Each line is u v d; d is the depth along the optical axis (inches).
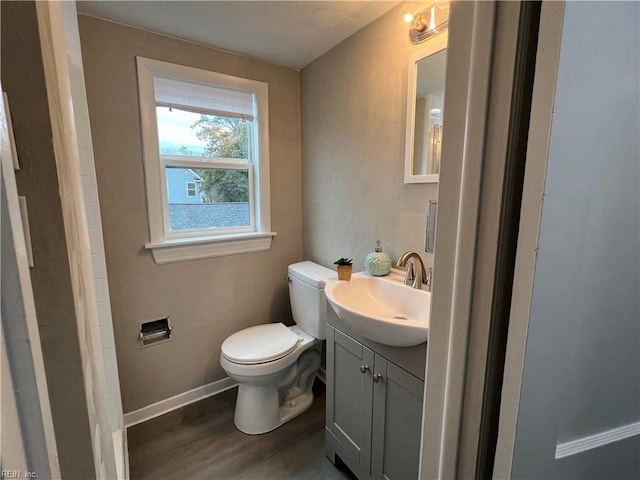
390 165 56.0
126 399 66.6
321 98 71.6
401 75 52.2
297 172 82.4
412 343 38.6
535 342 17.5
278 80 75.8
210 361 76.3
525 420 18.5
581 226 17.4
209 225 74.2
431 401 23.0
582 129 16.1
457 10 18.2
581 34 15.1
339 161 68.1
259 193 77.1
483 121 17.4
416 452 41.0
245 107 73.4
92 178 50.4
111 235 61.0
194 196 71.3
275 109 76.3
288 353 63.6
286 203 81.7
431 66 47.4
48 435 13.4
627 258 19.9
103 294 53.1
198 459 58.5
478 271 18.8
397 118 53.7
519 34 15.9
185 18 55.5
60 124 19.4
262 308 82.0
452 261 20.3
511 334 17.9
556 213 16.3
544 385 18.6
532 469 19.6
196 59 64.8
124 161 60.6
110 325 54.1
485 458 20.4
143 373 67.9
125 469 50.8
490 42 16.7
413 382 40.3
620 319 20.8
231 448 61.0
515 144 16.8
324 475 55.4
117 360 64.4
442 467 22.5
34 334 12.8
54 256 18.0
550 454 20.2
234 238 73.9
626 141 18.0
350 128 64.2
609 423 22.5
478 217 18.3
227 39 63.0
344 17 55.1
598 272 18.9
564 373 19.3
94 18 54.8
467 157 18.5
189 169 69.7
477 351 19.5
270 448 61.1
